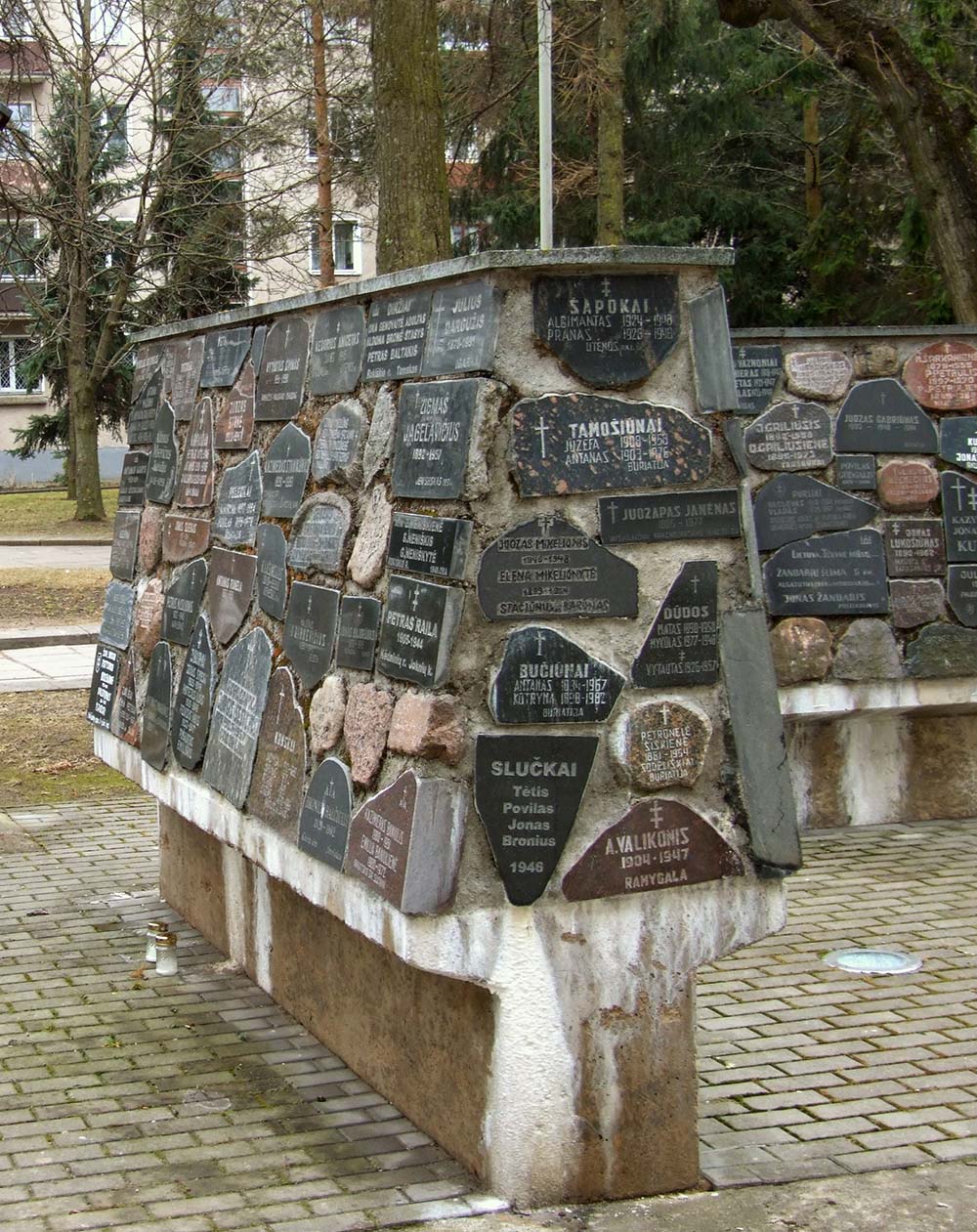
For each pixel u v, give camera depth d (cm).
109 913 633
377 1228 350
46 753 984
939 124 1205
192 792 524
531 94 2312
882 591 736
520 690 358
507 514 358
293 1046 478
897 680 739
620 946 366
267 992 529
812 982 544
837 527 730
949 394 742
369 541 407
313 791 421
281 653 461
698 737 373
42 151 2064
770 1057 470
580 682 361
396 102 986
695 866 372
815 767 775
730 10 1217
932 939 594
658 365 369
